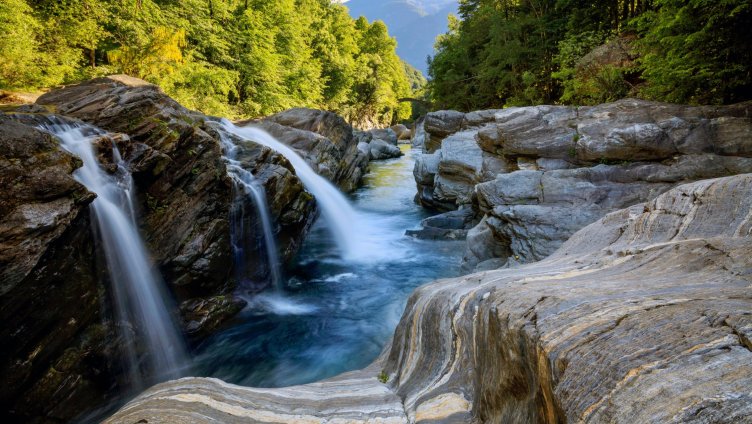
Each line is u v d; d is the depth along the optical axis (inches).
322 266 428.1
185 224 280.4
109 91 314.5
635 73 560.4
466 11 1318.9
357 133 1488.7
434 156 679.1
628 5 790.5
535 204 329.4
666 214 159.0
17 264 159.0
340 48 2472.9
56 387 184.2
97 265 210.4
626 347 63.1
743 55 327.0
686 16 325.1
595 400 57.6
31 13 682.8
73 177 189.2
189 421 110.8
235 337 287.7
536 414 77.0
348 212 650.8
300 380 243.8
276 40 1657.2
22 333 167.3
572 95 639.8
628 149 335.0
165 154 265.3
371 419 119.4
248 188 360.2
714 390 47.3
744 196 134.3
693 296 76.7
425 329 166.7
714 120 322.0
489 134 459.8
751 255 94.0
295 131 762.8
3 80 584.4
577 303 87.8
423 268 418.0
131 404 131.2
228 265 315.9
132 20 872.3
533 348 80.0
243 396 135.3
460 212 532.1
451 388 123.0
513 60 927.0
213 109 1082.7
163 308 258.4
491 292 126.6
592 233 198.4
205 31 1195.3
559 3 837.8
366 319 316.2
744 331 56.0
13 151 167.5
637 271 114.5
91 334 203.9
